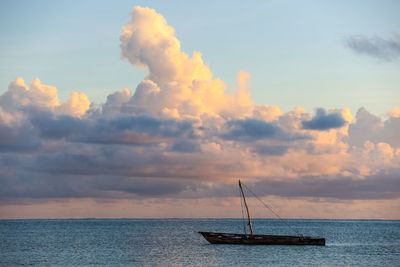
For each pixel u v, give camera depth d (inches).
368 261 3378.4
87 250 4343.0
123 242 5418.3
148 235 7140.8
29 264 3299.7
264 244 4232.3
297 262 3287.4
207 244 4968.0
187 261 3383.4
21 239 6063.0
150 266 3139.8
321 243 4183.1
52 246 4845.0
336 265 3157.0
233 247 4188.0
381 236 6811.0
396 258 3575.3
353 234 7593.5
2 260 3538.4
